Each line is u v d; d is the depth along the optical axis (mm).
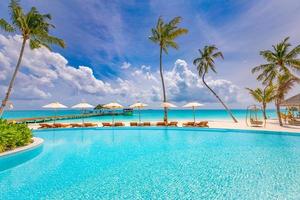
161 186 5281
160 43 23469
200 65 28078
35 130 16984
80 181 5715
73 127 18891
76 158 8383
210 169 6668
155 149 10109
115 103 22656
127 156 8680
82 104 21688
